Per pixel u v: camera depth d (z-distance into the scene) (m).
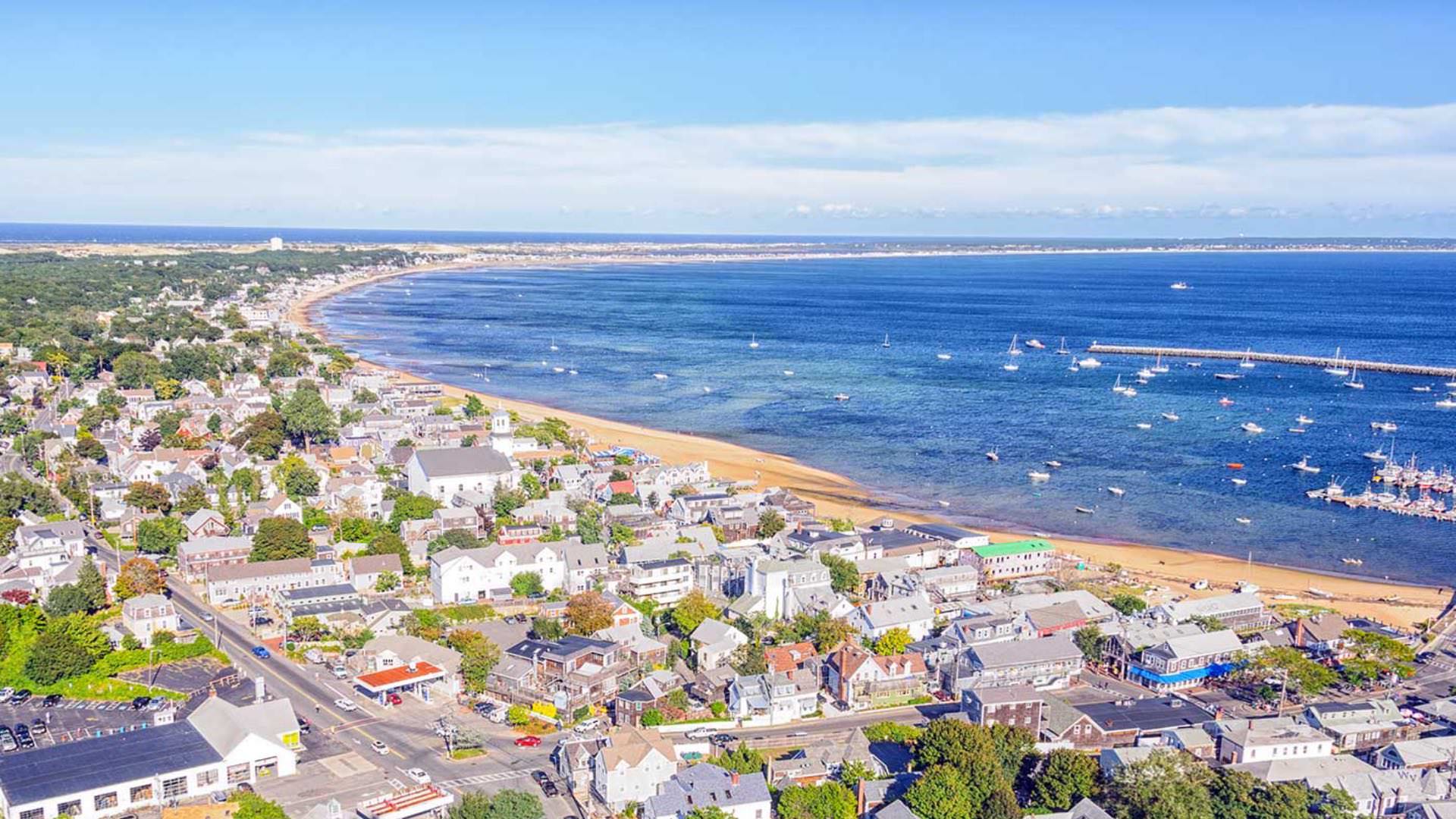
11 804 140.38
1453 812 146.00
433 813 148.25
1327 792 149.12
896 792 149.62
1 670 192.50
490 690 189.12
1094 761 154.12
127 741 158.25
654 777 152.88
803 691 184.88
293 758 159.38
